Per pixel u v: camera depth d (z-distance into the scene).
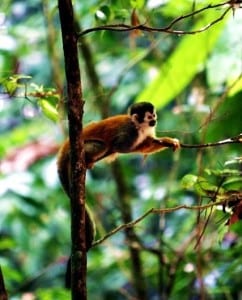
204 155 11.76
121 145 9.12
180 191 12.93
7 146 15.23
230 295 11.73
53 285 16.11
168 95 11.32
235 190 7.14
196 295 11.72
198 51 10.71
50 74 16.94
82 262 6.27
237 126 11.16
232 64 10.73
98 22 8.23
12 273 12.11
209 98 12.31
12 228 13.67
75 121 6.27
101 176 16.42
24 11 17.50
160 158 15.54
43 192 13.70
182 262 10.66
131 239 11.59
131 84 17.20
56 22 16.12
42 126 15.52
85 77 14.41
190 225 13.16
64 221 15.58
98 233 12.78
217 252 10.93
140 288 11.81
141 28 6.32
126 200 12.40
